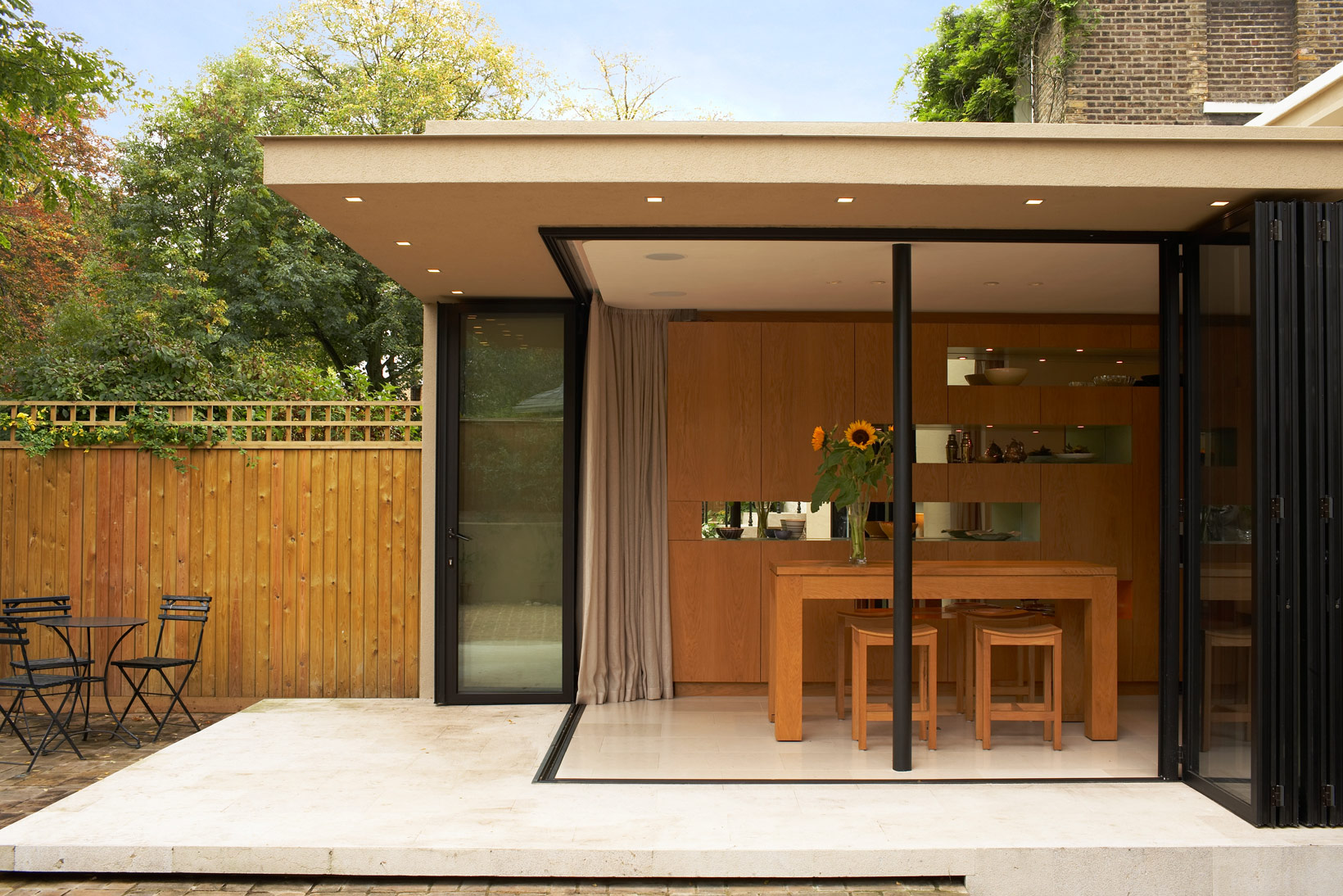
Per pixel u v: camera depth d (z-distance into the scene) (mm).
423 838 4000
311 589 6879
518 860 3885
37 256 12891
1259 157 4191
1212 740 4578
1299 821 4180
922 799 4527
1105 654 5688
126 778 4848
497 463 6730
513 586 6703
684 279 6090
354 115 15805
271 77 16609
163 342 7586
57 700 6863
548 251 5285
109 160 15078
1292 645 4211
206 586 6879
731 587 6969
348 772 4965
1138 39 10406
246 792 4617
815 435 5816
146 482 6887
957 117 13086
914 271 5812
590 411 6559
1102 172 4172
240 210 15336
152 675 6855
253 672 6871
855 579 5582
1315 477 4254
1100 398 7133
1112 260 5496
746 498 6988
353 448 6895
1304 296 4266
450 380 6707
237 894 3824
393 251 5387
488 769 5012
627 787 4715
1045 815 4293
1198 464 4750
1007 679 6977
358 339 16812
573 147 4156
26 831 4066
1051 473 7094
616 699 6723
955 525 7156
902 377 4961
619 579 6828
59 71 8258
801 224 4812
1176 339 4906
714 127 4145
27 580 6844
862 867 3869
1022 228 4871
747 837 4004
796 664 5621
